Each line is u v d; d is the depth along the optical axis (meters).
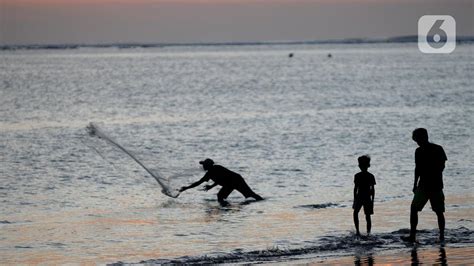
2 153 83.31
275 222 45.88
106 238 41.94
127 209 51.44
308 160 76.69
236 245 39.75
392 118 128.38
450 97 180.75
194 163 77.25
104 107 161.38
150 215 49.00
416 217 39.03
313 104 164.62
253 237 41.66
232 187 53.75
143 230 44.12
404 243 38.94
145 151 86.75
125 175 67.19
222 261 35.66
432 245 38.44
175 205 52.81
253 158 79.31
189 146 91.81
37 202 54.34
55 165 73.75
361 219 46.12
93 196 56.84
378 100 174.50
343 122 121.94
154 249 39.09
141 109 155.38
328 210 49.59
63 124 124.12
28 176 66.94
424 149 38.78
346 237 40.62
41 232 43.56
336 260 35.50
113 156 80.19
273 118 131.50
